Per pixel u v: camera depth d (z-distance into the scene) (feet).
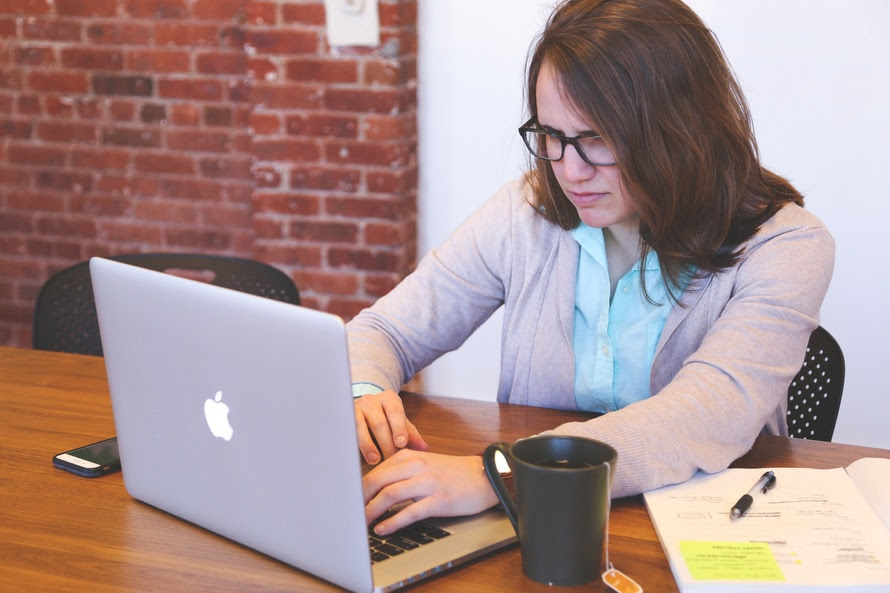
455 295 5.67
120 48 11.05
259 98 10.46
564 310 5.33
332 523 3.39
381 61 10.07
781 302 4.66
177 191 11.30
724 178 4.74
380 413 4.57
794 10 9.34
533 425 4.98
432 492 3.84
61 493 4.25
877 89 9.29
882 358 9.75
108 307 3.96
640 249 5.03
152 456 4.01
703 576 3.41
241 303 3.43
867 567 3.44
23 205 11.76
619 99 4.38
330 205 10.55
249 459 3.60
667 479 4.10
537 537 3.44
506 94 10.26
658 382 5.18
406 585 3.47
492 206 5.73
